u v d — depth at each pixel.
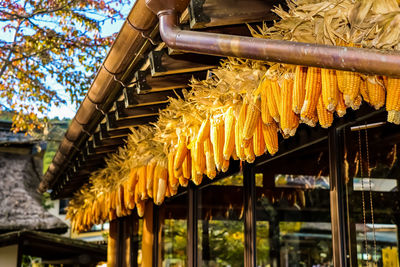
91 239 28.38
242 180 4.46
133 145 4.94
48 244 11.96
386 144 2.90
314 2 2.26
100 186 7.11
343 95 2.25
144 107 4.36
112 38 12.88
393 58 1.62
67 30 12.69
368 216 3.02
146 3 2.31
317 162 3.50
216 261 4.91
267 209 4.09
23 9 11.82
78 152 6.89
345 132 3.21
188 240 5.59
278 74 2.53
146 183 4.82
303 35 2.27
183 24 2.76
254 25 2.84
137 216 8.29
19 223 12.80
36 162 17.61
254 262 4.18
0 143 16.19
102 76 3.73
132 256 8.55
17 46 12.27
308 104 2.27
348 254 3.13
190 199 5.63
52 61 13.23
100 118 5.05
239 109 2.97
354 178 3.12
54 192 11.02
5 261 11.55
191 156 3.84
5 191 14.09
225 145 3.11
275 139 2.80
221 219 4.87
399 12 1.97
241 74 2.78
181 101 3.67
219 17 2.46
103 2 12.58
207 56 3.22
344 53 1.71
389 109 2.10
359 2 2.03
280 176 3.94
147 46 3.20
